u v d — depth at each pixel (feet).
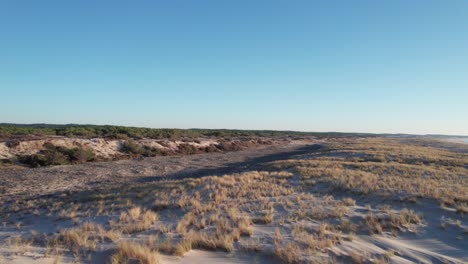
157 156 140.97
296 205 37.68
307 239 25.32
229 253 23.41
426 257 23.15
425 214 33.04
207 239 25.31
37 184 72.33
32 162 97.50
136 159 126.41
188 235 26.16
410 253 23.77
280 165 79.66
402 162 89.81
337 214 32.63
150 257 20.30
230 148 196.54
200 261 21.75
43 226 33.35
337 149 147.95
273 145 256.93
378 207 35.86
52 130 168.96
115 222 32.14
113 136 156.15
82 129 176.45
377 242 25.98
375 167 69.51
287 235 27.22
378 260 21.77
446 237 27.22
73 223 32.96
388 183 47.47
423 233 28.17
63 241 25.84
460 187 44.34
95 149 124.98
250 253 23.43
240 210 36.04
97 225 31.01
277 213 34.53
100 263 21.01
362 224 30.07
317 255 22.70
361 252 23.58
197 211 35.58
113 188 61.93
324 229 28.09
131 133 179.83
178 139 186.09
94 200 46.65
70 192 64.23
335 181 49.67
